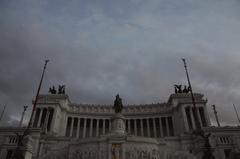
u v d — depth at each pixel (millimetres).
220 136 70188
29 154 40719
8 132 71062
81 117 102938
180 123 94625
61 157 52969
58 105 95750
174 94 103250
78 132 98312
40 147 68062
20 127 72125
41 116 92562
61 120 97125
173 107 99688
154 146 52438
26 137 42000
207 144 33094
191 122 92062
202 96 100062
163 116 102250
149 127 103688
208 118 91375
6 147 67438
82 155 50344
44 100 97562
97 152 49500
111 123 63469
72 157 51531
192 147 67688
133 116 104375
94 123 105688
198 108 95188
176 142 70688
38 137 68875
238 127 71438
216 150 67188
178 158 52188
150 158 49719
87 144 51719
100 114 104625
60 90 105750
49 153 54625
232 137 69688
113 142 49812
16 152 33031
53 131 87562
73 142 54000
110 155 48312
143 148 50562
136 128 102000
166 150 53656
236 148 67062
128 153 49062
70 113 102188
